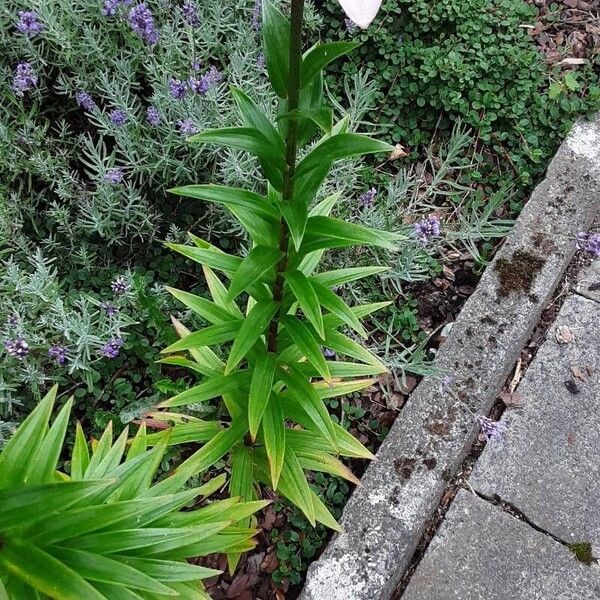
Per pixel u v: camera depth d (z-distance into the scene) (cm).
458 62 257
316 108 102
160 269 229
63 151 225
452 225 240
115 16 233
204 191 122
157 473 197
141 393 208
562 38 286
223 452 159
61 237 230
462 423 199
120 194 219
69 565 100
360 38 265
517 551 192
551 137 258
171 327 198
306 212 118
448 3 269
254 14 231
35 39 238
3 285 195
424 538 196
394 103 268
